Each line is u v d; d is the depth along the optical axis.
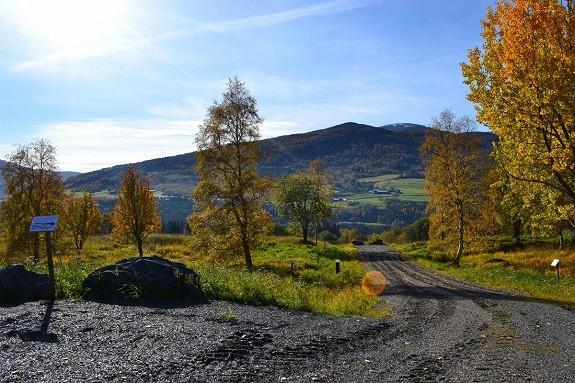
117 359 7.95
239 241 34.59
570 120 18.69
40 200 40.16
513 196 43.16
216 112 34.75
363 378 7.72
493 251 56.78
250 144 35.06
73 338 9.29
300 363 8.42
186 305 13.88
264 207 36.09
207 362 8.04
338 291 23.97
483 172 42.19
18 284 13.56
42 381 6.73
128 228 39.91
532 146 19.95
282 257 48.97
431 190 45.31
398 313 16.06
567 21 17.73
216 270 19.39
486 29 20.06
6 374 7.00
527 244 60.00
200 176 34.97
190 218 34.97
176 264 16.34
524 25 18.34
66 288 14.34
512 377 7.95
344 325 12.54
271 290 16.80
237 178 35.09
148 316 11.78
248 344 9.41
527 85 18.23
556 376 8.07
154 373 7.28
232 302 15.25
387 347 10.14
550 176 21.52
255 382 7.19
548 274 30.36
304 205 79.06
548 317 15.00
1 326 10.04
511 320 14.32
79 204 46.59
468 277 34.22
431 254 60.75
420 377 7.86
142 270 15.12
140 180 40.25
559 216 23.28
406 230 122.38
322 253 55.34
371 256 61.22
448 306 17.94
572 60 17.20
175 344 9.09
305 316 13.82
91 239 59.53
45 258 39.81
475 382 7.62
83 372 7.20
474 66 20.02
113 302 13.73
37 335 9.41
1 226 39.78
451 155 43.03
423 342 10.81
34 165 40.19
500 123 19.94
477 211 43.09
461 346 10.45
